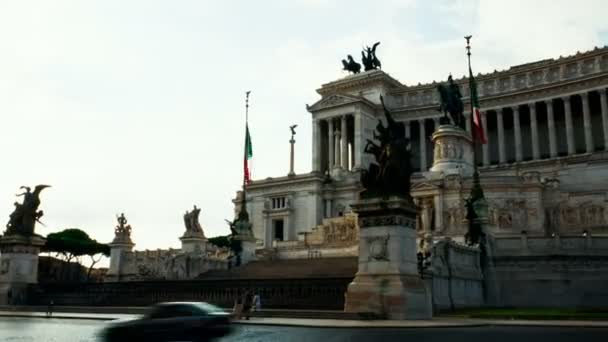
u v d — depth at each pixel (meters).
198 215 83.44
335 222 91.38
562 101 139.12
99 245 115.94
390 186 35.41
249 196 125.88
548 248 57.34
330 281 43.00
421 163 150.75
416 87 156.75
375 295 33.97
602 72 128.50
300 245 91.94
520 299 55.91
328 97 154.12
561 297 55.00
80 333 29.97
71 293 57.84
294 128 126.81
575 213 82.94
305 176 119.06
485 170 125.75
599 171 96.81
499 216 83.81
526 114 148.62
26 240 60.19
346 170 126.06
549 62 138.25
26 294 58.97
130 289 54.47
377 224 35.16
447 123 100.25
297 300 43.94
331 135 152.50
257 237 122.44
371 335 26.19
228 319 24.06
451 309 45.62
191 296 50.41
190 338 22.72
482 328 30.17
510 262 57.16
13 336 28.23
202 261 68.75
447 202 85.12
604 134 128.25
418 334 26.59
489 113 148.38
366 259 35.12
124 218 77.38
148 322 23.00
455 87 101.62
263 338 25.23
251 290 46.94
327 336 25.89
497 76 145.62
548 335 26.06
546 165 118.00
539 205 83.75
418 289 34.75
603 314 40.66
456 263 50.41
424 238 48.41
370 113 153.25
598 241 56.84
